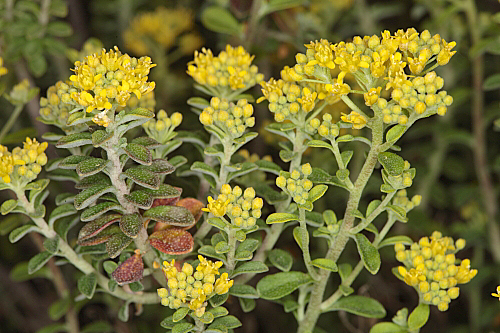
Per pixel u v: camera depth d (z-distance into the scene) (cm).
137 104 25
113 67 22
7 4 29
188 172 25
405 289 31
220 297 23
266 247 25
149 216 23
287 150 24
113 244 23
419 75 23
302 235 23
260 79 25
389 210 24
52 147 30
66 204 24
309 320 24
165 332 29
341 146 28
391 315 30
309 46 23
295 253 29
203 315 22
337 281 30
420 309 24
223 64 25
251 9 31
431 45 23
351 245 31
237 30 30
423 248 24
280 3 30
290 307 24
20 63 31
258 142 31
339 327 30
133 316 29
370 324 28
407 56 23
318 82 23
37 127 30
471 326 31
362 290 28
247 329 29
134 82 22
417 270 23
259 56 30
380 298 30
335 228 24
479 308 31
